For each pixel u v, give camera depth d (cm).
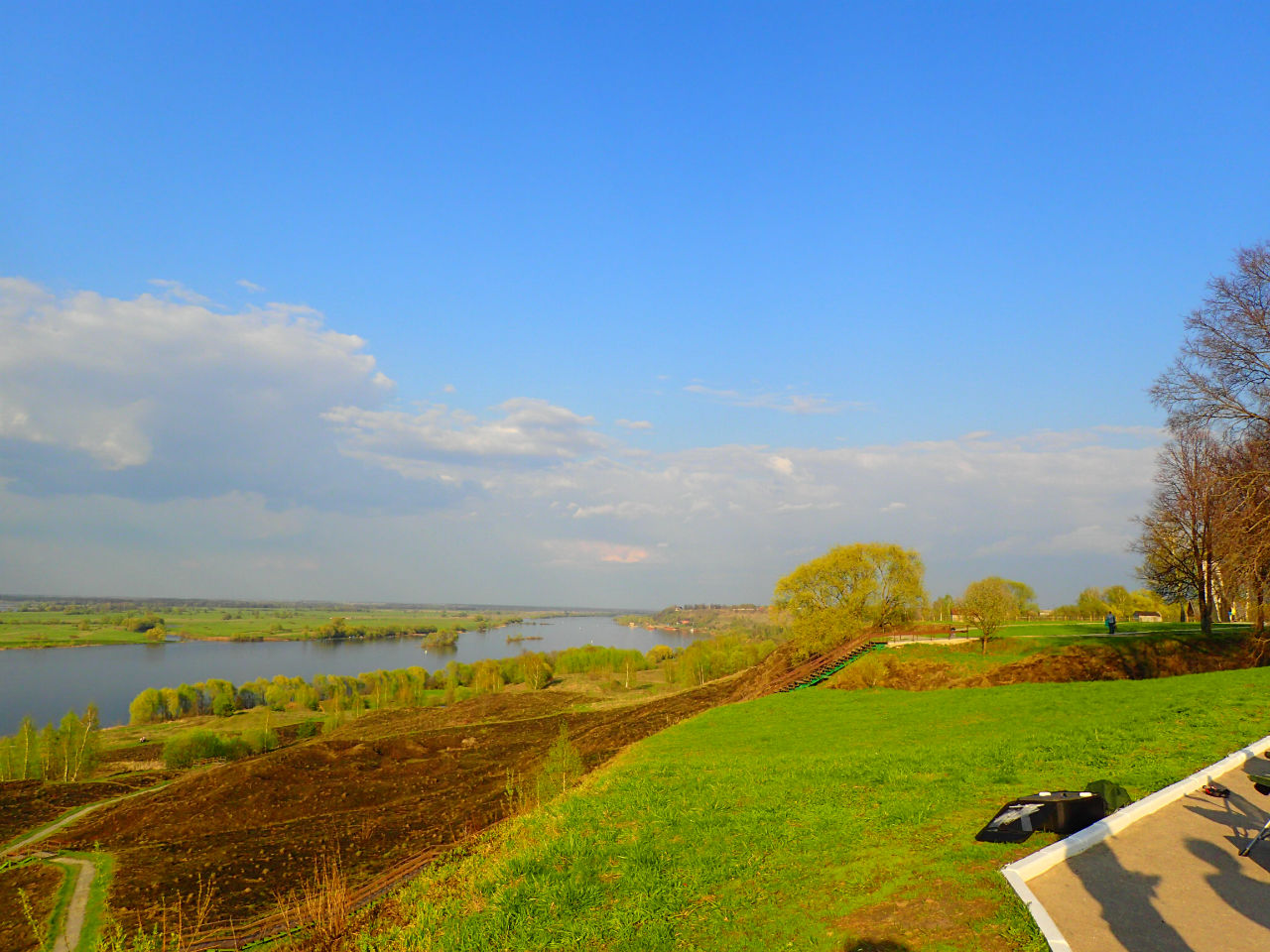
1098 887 754
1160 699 2181
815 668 4662
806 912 830
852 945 726
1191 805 993
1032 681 3488
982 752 1594
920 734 2248
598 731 4941
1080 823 942
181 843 3362
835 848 1031
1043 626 5166
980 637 4225
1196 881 755
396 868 2308
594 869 1120
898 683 3784
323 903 1442
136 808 4250
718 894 938
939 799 1204
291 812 3922
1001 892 773
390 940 1080
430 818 3288
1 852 3669
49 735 6019
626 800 1577
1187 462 3897
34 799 5147
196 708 10431
